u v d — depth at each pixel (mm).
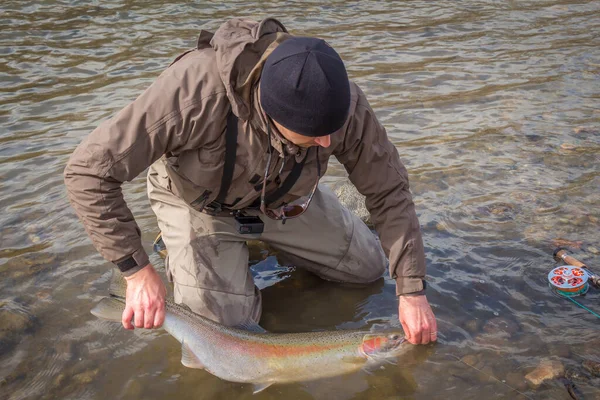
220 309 3395
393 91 7203
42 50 8570
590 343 3400
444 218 4645
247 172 3100
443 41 9078
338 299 3914
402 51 8633
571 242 4320
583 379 3139
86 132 6117
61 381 3172
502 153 5645
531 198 4887
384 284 4090
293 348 3250
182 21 9914
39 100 6934
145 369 3260
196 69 2881
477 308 3717
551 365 3238
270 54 2703
